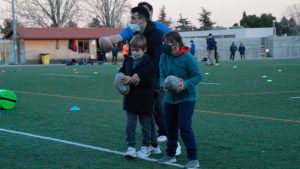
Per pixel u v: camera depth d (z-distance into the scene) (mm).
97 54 51594
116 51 44125
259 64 34062
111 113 10148
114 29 54031
